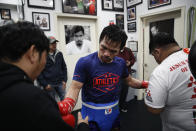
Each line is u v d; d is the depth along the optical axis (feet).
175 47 2.82
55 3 7.47
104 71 2.79
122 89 8.09
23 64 1.30
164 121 3.03
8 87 1.13
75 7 8.07
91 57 2.80
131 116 7.79
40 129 1.08
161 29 8.61
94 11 8.83
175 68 2.47
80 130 2.23
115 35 2.42
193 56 1.49
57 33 7.70
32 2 6.79
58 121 1.18
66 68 7.67
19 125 1.05
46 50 1.48
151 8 8.55
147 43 9.60
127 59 8.39
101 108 2.81
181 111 2.62
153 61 9.35
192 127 2.59
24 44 1.23
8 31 1.23
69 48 8.47
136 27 9.66
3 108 1.07
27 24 1.35
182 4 7.15
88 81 2.83
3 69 1.17
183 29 7.28
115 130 3.15
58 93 7.34
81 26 8.77
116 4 9.78
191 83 2.41
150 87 2.68
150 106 2.68
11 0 6.02
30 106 1.09
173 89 2.51
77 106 8.95
